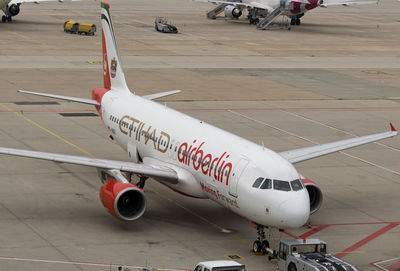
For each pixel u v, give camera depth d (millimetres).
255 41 159625
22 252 41250
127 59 125750
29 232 44938
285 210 39875
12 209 49500
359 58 142125
